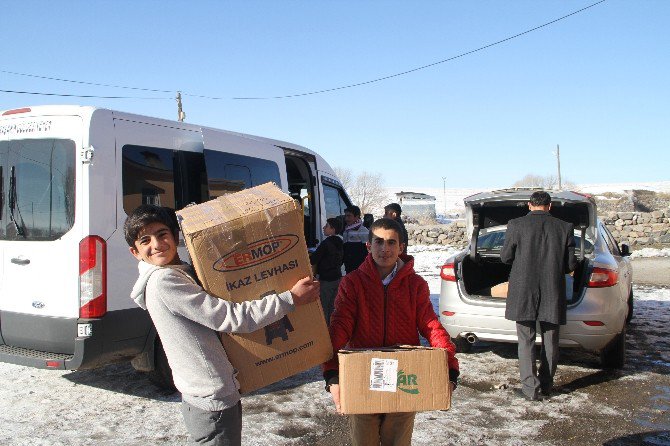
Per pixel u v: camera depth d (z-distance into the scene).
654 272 13.81
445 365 2.38
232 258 2.22
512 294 4.71
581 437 3.93
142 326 4.49
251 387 2.29
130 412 4.39
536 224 4.66
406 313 2.76
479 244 6.76
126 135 4.58
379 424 2.80
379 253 2.74
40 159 4.45
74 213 4.25
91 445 3.78
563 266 4.63
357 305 2.74
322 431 4.04
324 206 7.85
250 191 2.56
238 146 5.89
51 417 4.28
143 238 2.29
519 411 4.43
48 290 4.31
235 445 2.28
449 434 3.97
